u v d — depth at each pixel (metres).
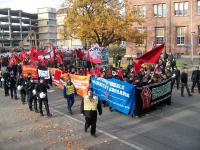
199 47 48.25
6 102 18.38
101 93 16.17
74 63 27.52
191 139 10.82
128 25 35.12
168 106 16.06
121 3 36.19
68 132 11.93
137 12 37.34
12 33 121.25
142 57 16.02
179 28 49.72
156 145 10.26
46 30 117.88
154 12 50.97
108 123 13.08
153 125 12.66
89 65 23.84
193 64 38.69
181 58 46.53
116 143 10.53
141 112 14.22
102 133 11.70
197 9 48.16
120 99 14.67
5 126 13.05
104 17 34.94
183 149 9.84
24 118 14.34
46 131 12.13
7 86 20.25
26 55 27.45
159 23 50.66
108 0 35.78
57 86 23.06
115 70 21.03
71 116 14.55
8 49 101.50
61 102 17.92
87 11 35.69
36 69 23.16
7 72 20.39
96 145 10.35
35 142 10.87
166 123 12.91
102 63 26.88
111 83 15.22
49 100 18.56
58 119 14.05
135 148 9.98
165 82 15.78
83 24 34.81
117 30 34.25
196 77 19.92
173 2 49.47
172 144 10.33
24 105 17.44
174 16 49.66
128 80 16.06
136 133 11.62
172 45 50.03
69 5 36.75
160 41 51.00
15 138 11.39
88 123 11.34
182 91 18.91
